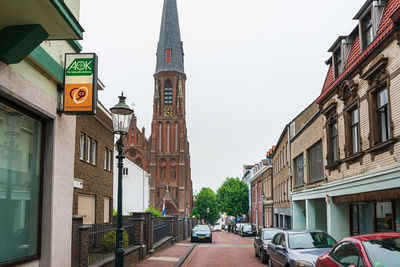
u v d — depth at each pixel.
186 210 83.69
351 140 13.73
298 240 10.93
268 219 43.34
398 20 9.20
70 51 9.46
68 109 7.96
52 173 8.11
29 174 7.62
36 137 7.94
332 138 16.11
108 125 20.23
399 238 6.06
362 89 12.17
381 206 12.06
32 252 7.61
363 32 12.47
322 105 16.97
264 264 16.05
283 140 30.16
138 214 17.28
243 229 45.31
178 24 91.62
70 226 8.92
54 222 8.07
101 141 19.39
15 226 7.06
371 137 11.28
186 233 38.00
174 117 85.12
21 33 5.97
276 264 11.61
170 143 84.38
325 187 16.25
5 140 6.80
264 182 48.19
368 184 11.60
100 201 19.00
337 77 15.33
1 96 6.58
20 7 5.64
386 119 10.70
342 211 15.71
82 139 16.59
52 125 8.28
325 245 10.70
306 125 20.22
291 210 25.30
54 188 8.14
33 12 5.79
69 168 8.99
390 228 11.33
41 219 7.95
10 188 6.94
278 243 11.88
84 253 9.73
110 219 21.19
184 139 85.50
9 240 6.85
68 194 8.88
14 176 7.08
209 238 31.72
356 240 6.35
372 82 11.30
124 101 9.62
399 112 9.55
